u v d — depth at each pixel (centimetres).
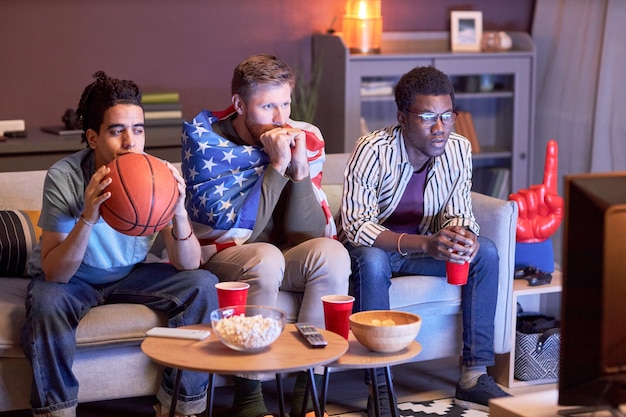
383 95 448
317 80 464
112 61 439
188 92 454
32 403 238
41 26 425
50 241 242
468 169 290
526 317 316
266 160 276
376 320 212
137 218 215
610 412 136
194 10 448
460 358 313
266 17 459
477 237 283
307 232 275
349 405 282
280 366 184
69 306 239
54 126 428
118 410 279
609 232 129
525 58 468
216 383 257
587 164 454
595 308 132
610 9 429
